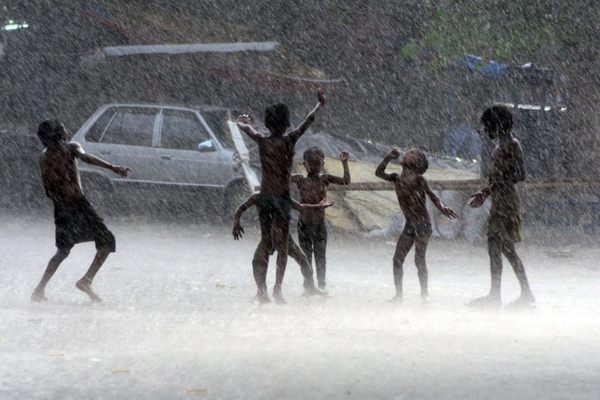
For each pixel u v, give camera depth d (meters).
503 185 27.52
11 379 17.64
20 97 67.44
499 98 67.25
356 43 72.81
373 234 51.25
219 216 55.81
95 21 67.25
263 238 28.64
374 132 70.94
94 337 22.19
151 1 70.44
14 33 67.81
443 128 69.94
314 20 73.56
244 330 23.09
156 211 57.03
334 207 52.91
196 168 55.56
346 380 17.09
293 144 28.81
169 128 56.28
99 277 34.38
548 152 59.94
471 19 59.84
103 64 66.75
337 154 58.50
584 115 60.09
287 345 20.81
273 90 67.94
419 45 66.56
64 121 67.38
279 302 28.45
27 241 46.22
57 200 29.03
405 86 71.00
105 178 56.00
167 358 19.48
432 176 56.25
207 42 69.25
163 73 67.00
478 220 50.03
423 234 28.97
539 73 65.25
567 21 58.53
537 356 19.39
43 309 26.94
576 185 50.38
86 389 16.81
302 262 29.62
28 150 61.72
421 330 23.00
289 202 28.69
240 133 54.25
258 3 74.00
